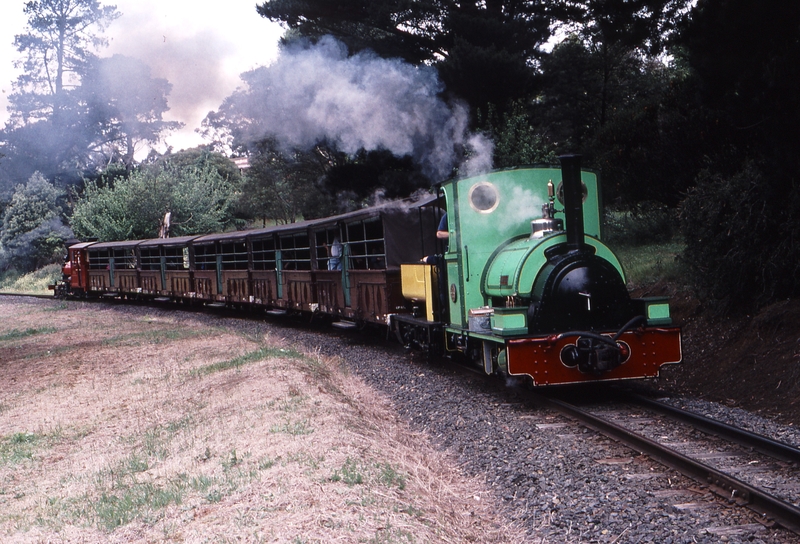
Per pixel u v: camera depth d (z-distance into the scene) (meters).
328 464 5.98
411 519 4.88
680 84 13.75
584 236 8.53
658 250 16.25
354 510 4.95
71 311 28.67
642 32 11.95
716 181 11.31
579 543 4.78
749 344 9.73
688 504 5.20
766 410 8.19
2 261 53.41
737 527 4.77
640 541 4.69
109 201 39.94
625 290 8.52
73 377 13.52
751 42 9.56
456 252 9.48
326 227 16.03
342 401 8.73
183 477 6.56
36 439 9.25
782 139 9.57
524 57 21.16
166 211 39.50
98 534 5.49
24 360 16.19
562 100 26.97
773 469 5.93
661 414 7.83
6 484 7.49
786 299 9.95
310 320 18.19
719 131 12.36
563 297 8.29
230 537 4.72
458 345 10.10
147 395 11.16
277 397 8.84
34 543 5.49
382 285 12.85
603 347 8.09
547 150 18.97
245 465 6.43
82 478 7.30
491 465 6.51
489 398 8.97
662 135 13.60
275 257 19.38
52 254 52.00
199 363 13.30
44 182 53.19
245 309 23.67
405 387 10.20
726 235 10.69
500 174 9.45
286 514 4.98
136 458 7.71
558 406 8.09
